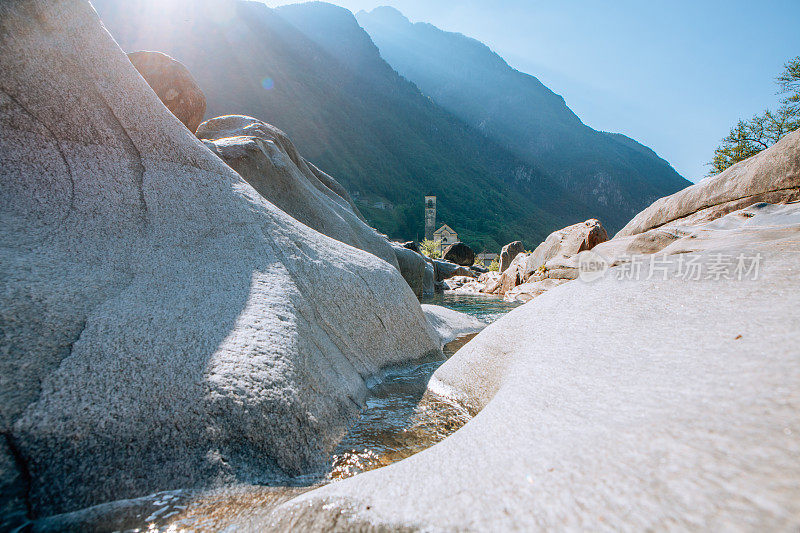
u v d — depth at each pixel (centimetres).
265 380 212
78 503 152
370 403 294
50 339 190
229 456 183
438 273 2739
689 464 98
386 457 216
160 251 273
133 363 194
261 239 326
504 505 110
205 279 269
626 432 119
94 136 296
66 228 253
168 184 315
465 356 333
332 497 141
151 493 162
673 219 968
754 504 82
